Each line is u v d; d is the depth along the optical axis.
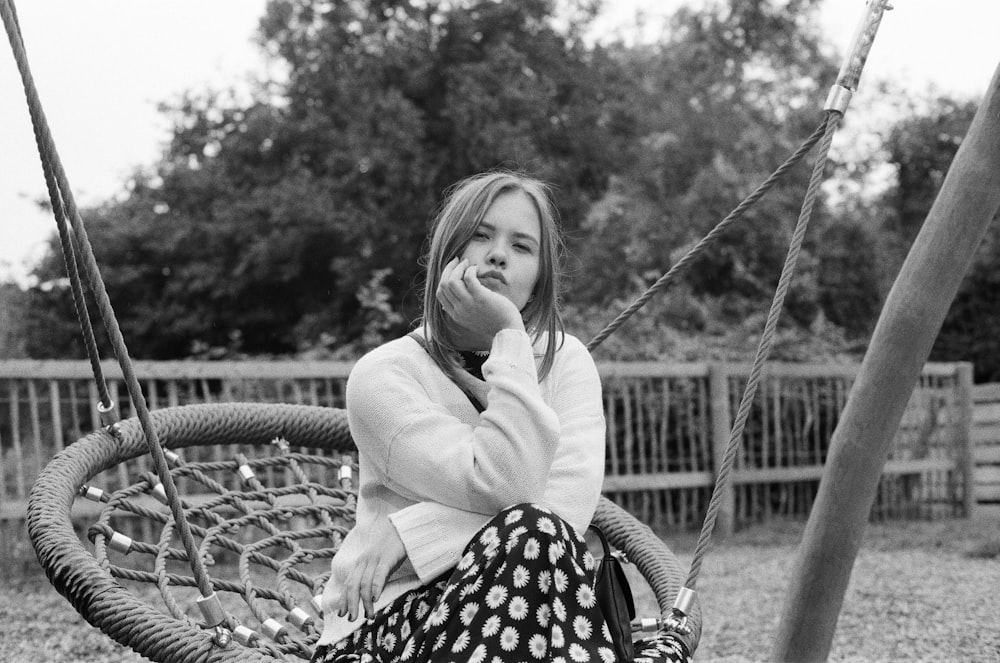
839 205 14.70
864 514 3.31
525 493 1.77
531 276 2.04
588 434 2.05
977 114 3.27
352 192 14.52
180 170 16.09
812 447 8.55
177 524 1.84
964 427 9.09
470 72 14.67
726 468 2.05
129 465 6.41
